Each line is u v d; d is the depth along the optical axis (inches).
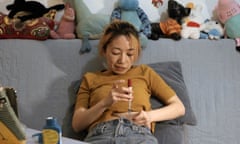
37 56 74.1
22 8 75.5
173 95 68.3
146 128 62.1
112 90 61.0
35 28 74.1
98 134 61.3
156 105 68.5
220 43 82.8
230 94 81.6
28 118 71.6
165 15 87.3
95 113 62.5
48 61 74.4
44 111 72.4
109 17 79.1
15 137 41.6
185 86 75.2
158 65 75.6
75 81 74.5
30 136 47.8
